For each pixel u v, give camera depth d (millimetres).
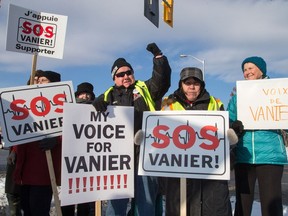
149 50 4176
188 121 3682
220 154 3576
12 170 4965
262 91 4062
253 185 4133
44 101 3959
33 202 4102
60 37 4336
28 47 4227
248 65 4273
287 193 8922
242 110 4098
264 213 3922
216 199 3578
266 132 4027
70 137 3613
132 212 4195
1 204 6859
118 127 3857
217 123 3625
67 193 3553
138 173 3721
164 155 3682
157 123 3748
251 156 3998
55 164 4184
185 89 3803
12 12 4137
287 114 3951
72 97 4059
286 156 4027
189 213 3691
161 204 4500
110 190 3768
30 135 3875
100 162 3742
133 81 4301
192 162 3613
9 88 3848
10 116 3824
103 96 4309
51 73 4562
